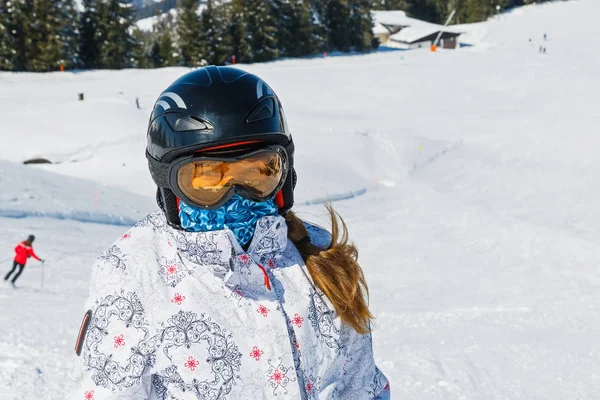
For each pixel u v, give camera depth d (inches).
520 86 1947.6
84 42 2422.5
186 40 2532.0
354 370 69.3
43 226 635.5
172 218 63.0
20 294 367.6
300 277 65.7
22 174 863.7
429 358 293.0
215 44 2541.8
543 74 2103.8
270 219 61.8
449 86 2031.3
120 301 58.1
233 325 59.7
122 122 1197.7
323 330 65.2
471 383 268.5
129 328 57.6
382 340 320.2
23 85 1943.9
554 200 922.7
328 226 413.7
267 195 63.1
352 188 1018.1
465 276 506.9
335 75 2299.5
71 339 274.1
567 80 1979.6
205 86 61.3
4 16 2214.6
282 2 2790.4
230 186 61.1
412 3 4943.4
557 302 415.8
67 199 791.1
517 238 653.3
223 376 58.3
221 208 62.4
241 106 60.9
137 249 61.2
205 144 59.9
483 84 2025.1
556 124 1454.2
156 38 2957.7
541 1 4197.8
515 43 3260.3
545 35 3134.8
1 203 707.4
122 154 1077.1
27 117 1211.2
